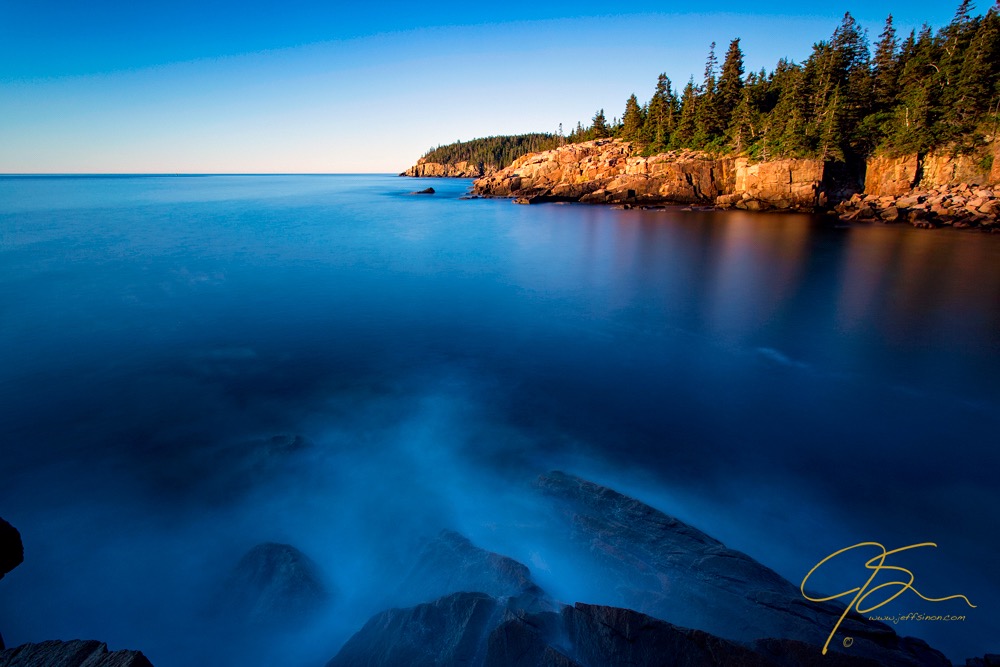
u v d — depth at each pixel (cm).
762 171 6769
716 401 1544
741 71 8469
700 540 762
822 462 1219
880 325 2209
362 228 5638
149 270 3344
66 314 2380
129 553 905
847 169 6431
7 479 1139
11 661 405
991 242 4028
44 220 6266
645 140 9112
